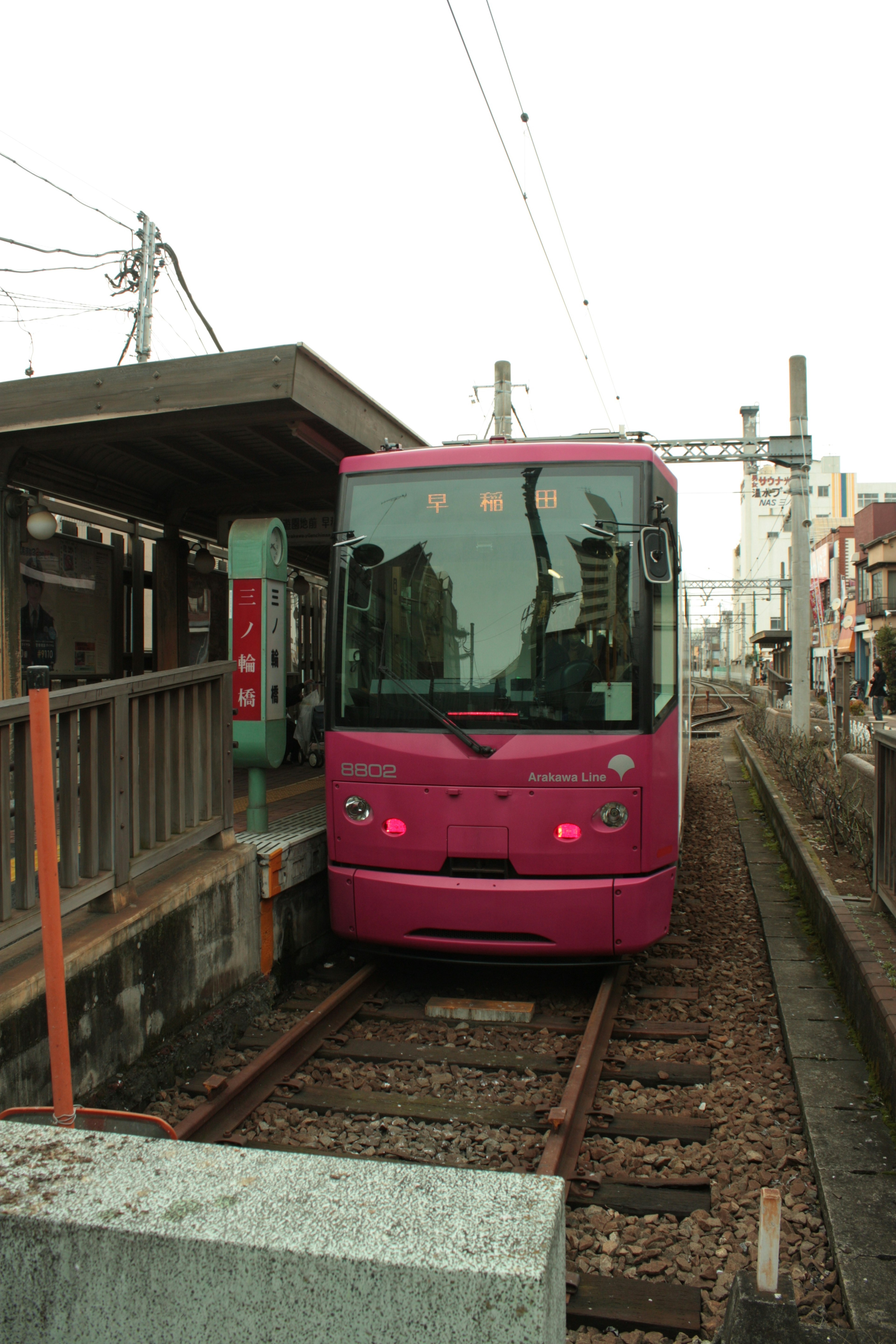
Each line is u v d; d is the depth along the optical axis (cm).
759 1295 230
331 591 597
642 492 569
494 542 574
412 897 558
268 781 1016
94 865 421
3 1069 337
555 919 542
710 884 884
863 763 973
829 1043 479
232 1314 167
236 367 584
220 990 514
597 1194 366
